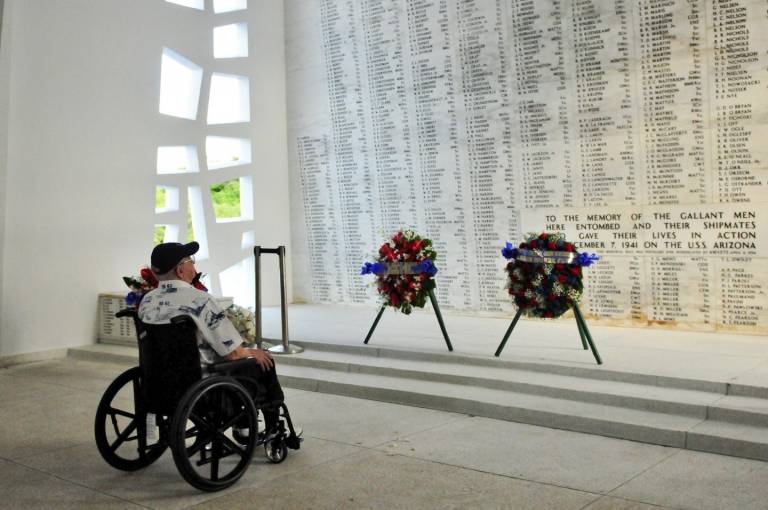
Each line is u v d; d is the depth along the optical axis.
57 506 3.81
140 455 4.37
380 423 5.25
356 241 9.79
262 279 10.07
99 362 7.63
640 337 7.13
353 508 3.71
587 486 3.92
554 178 8.14
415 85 9.06
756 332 7.11
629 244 7.72
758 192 7.02
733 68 7.08
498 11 8.37
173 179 9.04
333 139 9.86
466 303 8.89
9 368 7.37
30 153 7.66
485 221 8.67
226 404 4.09
